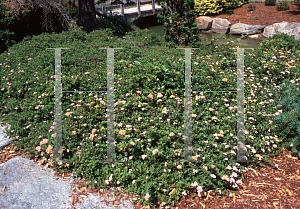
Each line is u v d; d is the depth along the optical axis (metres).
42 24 10.75
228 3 20.33
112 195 3.00
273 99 4.55
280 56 5.95
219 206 2.83
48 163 3.30
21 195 2.91
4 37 10.08
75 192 3.02
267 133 3.86
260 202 2.86
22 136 3.96
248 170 3.42
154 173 3.06
